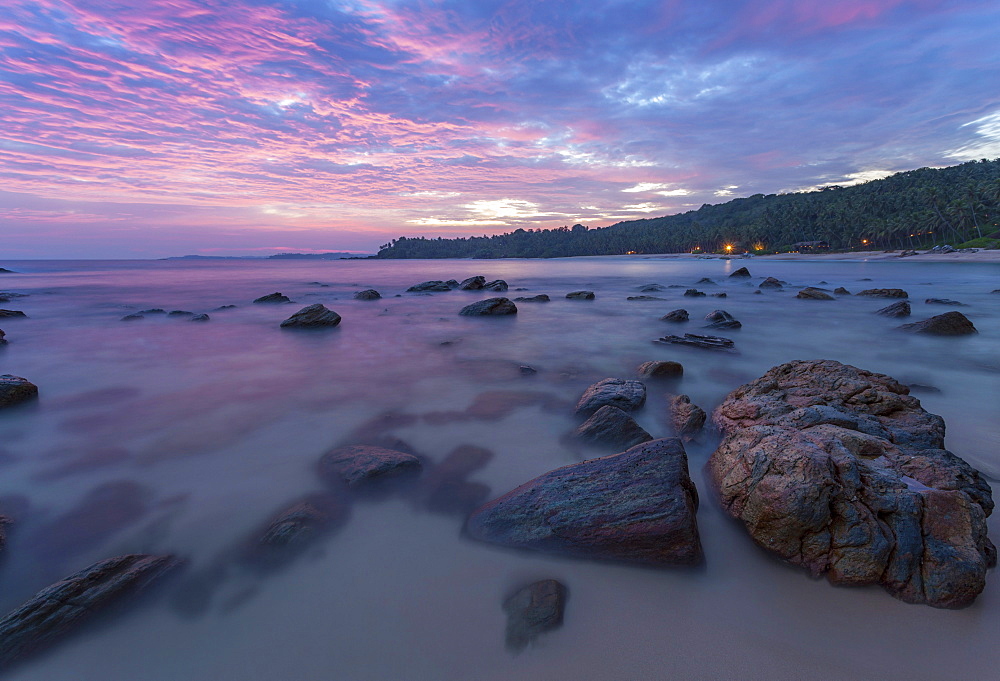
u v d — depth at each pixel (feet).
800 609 12.79
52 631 12.06
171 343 52.85
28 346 50.98
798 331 57.77
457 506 17.95
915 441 19.65
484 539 15.75
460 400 31.12
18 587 14.11
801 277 169.17
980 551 13.03
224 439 24.80
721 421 24.44
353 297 113.19
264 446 23.82
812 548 13.82
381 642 12.05
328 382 35.86
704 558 14.62
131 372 39.27
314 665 11.49
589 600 13.21
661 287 135.33
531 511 16.10
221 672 11.41
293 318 64.03
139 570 14.05
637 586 13.69
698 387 33.73
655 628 12.29
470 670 11.25
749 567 14.35
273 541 15.57
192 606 13.20
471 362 42.63
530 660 11.44
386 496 18.63
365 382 35.81
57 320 72.54
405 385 34.94
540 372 38.65
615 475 16.34
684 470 16.43
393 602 13.30
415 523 16.90
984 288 112.98
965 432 24.25
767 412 22.61
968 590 12.30
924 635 11.81
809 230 499.10
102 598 12.95
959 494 14.10
